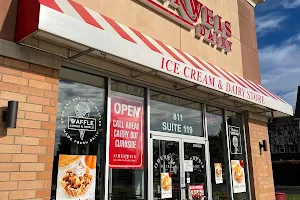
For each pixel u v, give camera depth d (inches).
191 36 284.5
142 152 226.5
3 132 145.9
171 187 242.4
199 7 292.7
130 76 219.1
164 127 250.2
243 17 385.7
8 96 150.9
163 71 197.0
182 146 261.6
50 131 164.2
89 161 189.8
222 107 316.5
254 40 400.8
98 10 202.5
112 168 201.8
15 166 147.4
